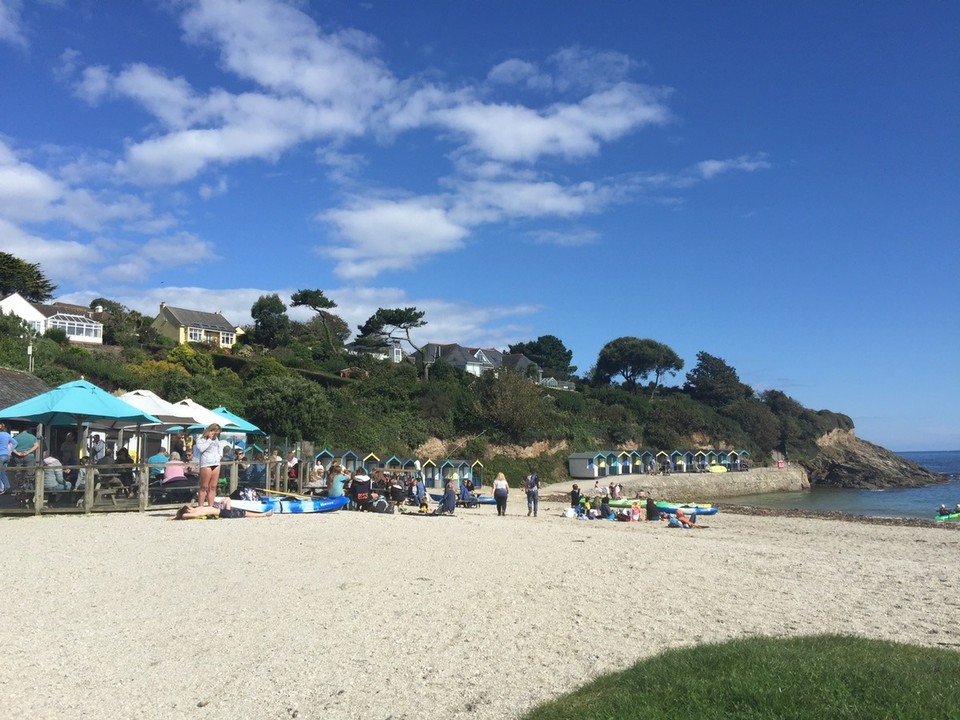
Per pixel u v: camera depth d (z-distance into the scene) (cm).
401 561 1209
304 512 1978
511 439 6494
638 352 10438
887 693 535
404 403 6291
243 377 6003
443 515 2395
